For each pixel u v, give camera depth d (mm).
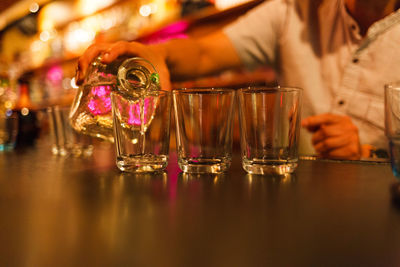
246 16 1148
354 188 343
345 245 197
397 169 344
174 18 1735
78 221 247
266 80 1429
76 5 2441
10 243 203
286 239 208
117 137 448
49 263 174
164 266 169
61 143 704
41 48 2805
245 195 317
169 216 257
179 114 432
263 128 416
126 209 275
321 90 1049
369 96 958
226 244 199
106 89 494
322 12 1033
